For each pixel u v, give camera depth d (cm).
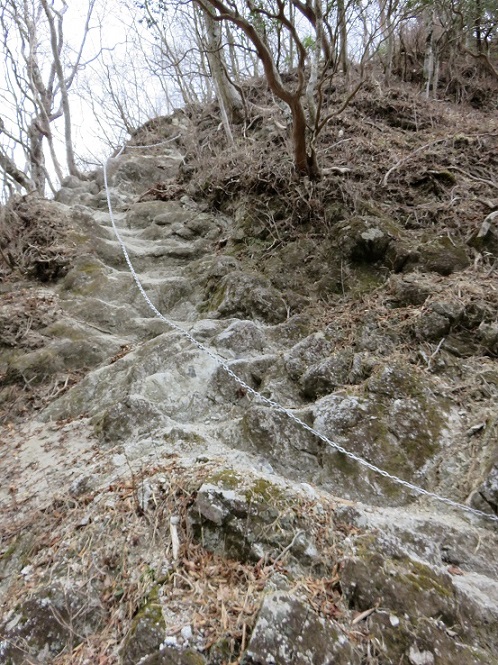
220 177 599
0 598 200
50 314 451
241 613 163
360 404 270
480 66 945
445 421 265
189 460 242
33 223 562
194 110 958
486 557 202
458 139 575
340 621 161
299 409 288
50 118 893
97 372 371
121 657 158
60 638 172
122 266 534
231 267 465
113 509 217
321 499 210
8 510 259
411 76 936
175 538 194
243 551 186
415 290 358
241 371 331
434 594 170
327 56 548
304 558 182
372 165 525
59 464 290
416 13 704
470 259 391
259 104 824
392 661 152
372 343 329
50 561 205
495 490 220
